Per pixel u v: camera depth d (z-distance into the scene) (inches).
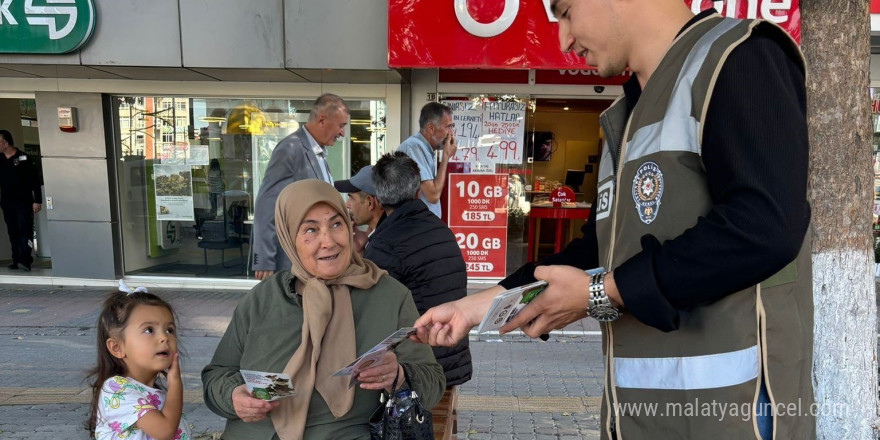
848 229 96.8
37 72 259.0
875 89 271.3
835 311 98.2
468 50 212.8
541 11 209.2
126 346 80.4
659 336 42.4
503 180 278.7
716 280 35.3
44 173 283.9
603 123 51.1
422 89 271.4
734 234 34.0
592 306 40.2
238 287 294.4
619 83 265.0
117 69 245.1
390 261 99.5
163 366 81.0
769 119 34.8
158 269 301.6
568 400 162.6
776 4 192.2
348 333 73.6
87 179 283.7
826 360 99.7
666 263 36.8
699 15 42.4
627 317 44.1
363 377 66.2
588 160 463.2
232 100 285.7
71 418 146.9
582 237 59.3
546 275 41.3
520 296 40.0
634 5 43.4
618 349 45.3
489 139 275.9
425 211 107.0
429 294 102.2
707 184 38.7
